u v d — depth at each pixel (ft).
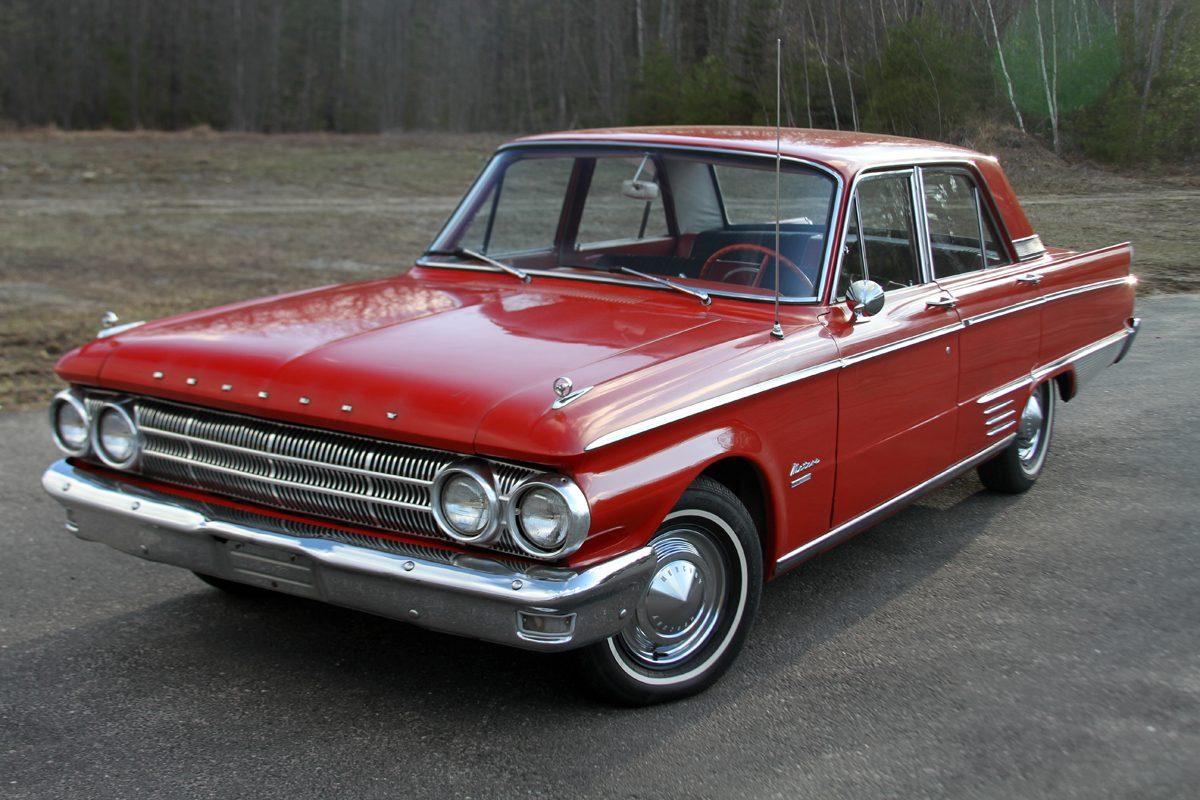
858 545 16.75
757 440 11.94
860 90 33.37
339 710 11.62
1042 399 19.04
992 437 17.04
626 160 15.07
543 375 10.75
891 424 14.30
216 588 14.75
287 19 190.90
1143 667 12.78
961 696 12.06
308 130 177.68
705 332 12.34
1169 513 18.03
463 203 16.26
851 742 11.08
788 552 12.94
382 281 15.40
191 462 11.73
